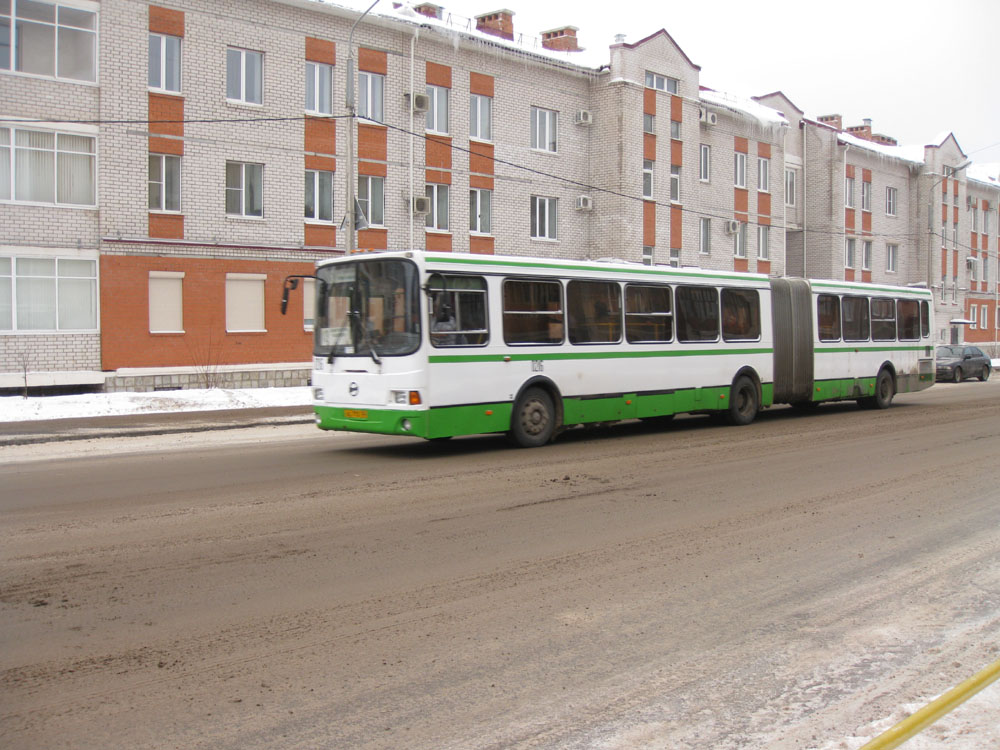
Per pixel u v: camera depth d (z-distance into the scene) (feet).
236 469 40.19
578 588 21.97
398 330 42.50
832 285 66.59
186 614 19.74
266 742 13.78
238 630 18.76
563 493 34.22
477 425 44.04
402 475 38.27
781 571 23.61
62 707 14.97
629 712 14.96
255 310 85.61
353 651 17.63
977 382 121.49
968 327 192.85
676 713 14.94
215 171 82.58
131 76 77.46
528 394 46.70
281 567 23.56
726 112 129.80
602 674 16.60
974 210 195.42
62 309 75.00
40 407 63.93
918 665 17.12
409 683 16.08
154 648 17.67
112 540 26.37
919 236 174.60
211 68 82.07
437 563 24.09
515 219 106.83
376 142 93.61
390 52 94.38
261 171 86.17
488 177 103.71
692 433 54.49
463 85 101.09
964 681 16.22
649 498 33.30
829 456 44.29
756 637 18.65
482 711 14.94
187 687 15.83
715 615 20.03
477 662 17.12
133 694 15.52
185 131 80.64
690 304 55.47
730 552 25.50
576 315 48.73
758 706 15.24
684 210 122.21
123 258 77.36
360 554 24.95
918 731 14.23
